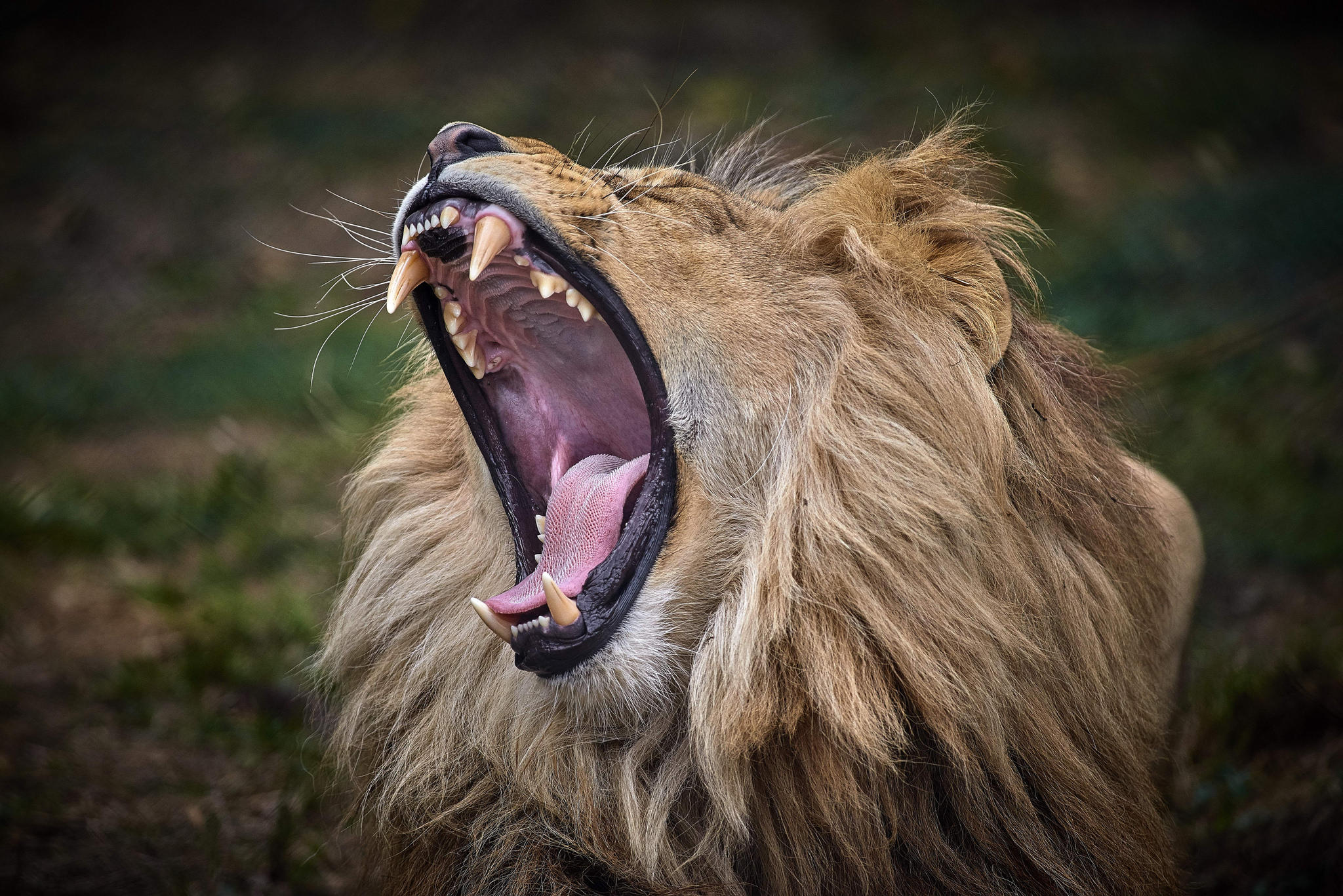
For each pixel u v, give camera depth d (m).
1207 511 16.41
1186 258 29.56
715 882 6.17
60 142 38.75
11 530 16.70
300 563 16.12
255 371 24.39
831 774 6.04
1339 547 15.20
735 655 6.09
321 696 9.30
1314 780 9.62
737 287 6.57
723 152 8.51
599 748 6.46
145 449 21.16
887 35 46.28
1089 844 6.24
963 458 6.24
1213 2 51.81
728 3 47.69
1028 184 34.34
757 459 6.47
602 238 6.38
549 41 44.94
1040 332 7.28
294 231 34.09
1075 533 6.68
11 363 26.56
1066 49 45.06
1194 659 12.34
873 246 6.56
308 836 9.60
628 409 7.70
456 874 6.77
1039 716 6.19
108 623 14.22
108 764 10.67
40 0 45.22
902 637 5.97
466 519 7.14
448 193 6.29
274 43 45.19
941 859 6.20
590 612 6.33
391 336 25.88
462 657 6.85
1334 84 44.22
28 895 8.52
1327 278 28.41
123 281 31.61
